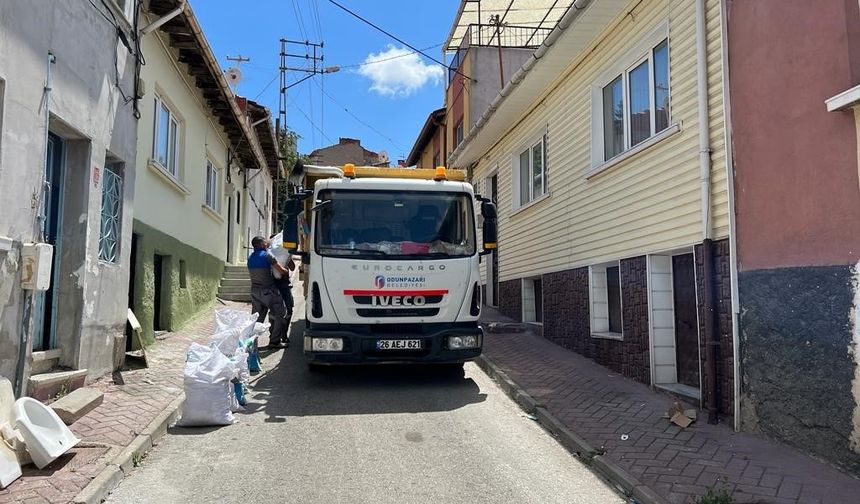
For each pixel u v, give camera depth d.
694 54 6.70
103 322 7.15
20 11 5.27
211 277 13.88
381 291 7.61
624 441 5.64
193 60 10.94
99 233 6.97
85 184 6.64
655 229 7.42
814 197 5.04
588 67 9.46
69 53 6.18
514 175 13.19
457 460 5.34
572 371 8.45
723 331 6.15
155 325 10.27
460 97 19.94
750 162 5.78
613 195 8.55
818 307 4.99
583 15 8.28
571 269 10.00
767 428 5.56
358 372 8.76
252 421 6.43
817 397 5.01
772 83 5.49
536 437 6.05
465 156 16.03
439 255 7.85
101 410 6.07
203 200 13.02
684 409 6.42
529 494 4.65
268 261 10.09
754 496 4.37
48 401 5.95
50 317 6.49
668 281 7.56
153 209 9.49
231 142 16.05
